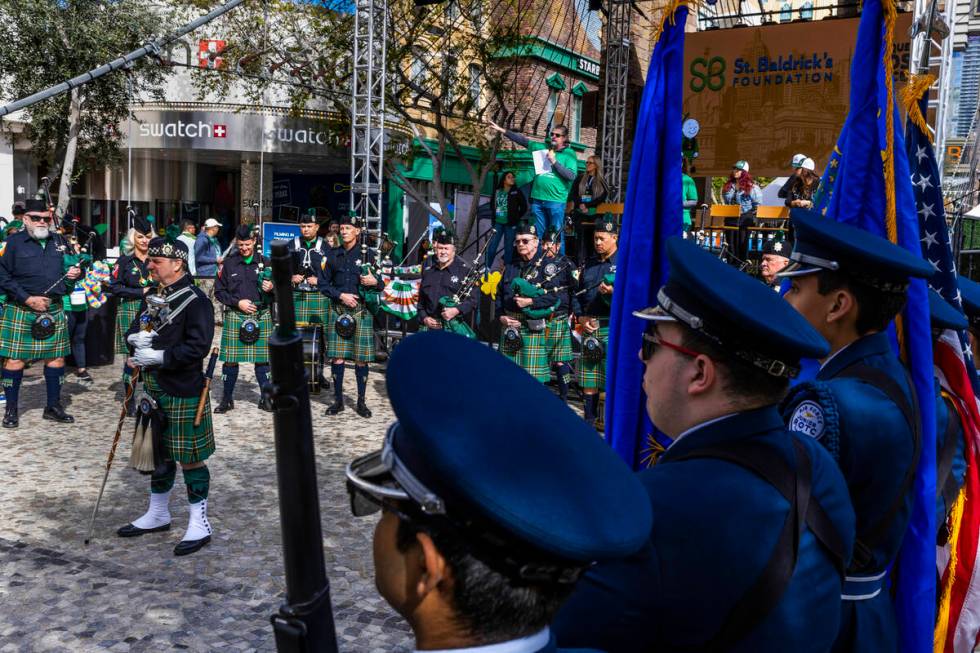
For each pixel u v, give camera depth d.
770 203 14.92
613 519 0.86
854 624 1.81
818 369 2.10
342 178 23.73
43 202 7.52
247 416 8.24
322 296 9.02
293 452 0.85
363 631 3.83
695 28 17.00
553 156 13.85
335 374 8.59
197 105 18.53
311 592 0.87
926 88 2.66
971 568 2.43
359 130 12.27
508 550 0.84
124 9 15.48
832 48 14.55
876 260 1.89
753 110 15.19
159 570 4.45
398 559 0.91
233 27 17.08
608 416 2.34
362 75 13.13
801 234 2.02
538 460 0.86
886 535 1.82
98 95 15.90
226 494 5.78
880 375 1.90
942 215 2.62
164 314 4.58
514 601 0.86
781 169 15.07
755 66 15.13
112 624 3.82
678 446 1.40
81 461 6.49
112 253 14.30
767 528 1.24
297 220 22.89
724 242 11.27
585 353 7.93
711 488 1.25
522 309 8.26
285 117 18.86
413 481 0.86
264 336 8.61
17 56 14.81
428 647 0.90
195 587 4.24
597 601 1.16
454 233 16.95
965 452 2.46
